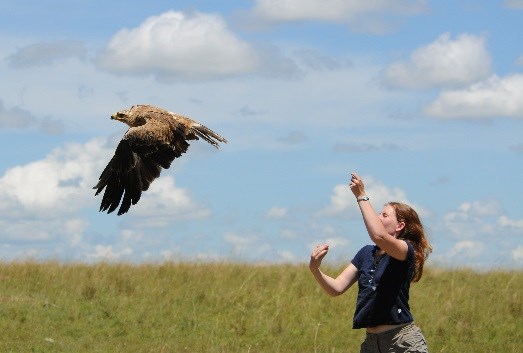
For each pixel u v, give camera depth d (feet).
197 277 85.20
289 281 84.89
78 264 87.61
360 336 70.85
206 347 64.64
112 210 33.40
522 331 73.05
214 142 35.19
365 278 34.94
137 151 33.71
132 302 75.15
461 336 71.10
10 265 83.71
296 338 69.36
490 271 92.63
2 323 65.21
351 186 33.78
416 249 34.99
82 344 62.59
